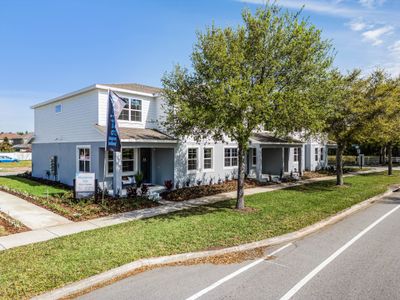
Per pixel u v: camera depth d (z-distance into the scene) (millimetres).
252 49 10531
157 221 9906
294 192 16047
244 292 5141
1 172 29672
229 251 7176
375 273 5848
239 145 11570
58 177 19375
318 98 10969
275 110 10211
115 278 5797
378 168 34562
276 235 8250
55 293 5047
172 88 11922
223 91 9555
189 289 5289
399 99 18047
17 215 10906
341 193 15688
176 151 17062
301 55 10328
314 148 29922
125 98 16562
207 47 10812
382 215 11125
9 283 5336
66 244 7512
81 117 16938
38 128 22219
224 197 14867
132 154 17172
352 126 17281
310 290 5176
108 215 11000
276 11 10625
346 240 8055
